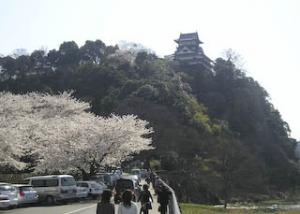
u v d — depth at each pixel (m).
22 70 105.56
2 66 106.25
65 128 42.97
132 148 44.06
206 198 63.59
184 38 125.25
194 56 122.06
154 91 79.44
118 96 80.94
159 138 70.31
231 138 78.31
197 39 124.12
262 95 115.31
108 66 94.50
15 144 38.25
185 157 70.44
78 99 75.94
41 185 28.97
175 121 74.19
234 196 66.94
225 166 66.56
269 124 106.38
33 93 68.75
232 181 66.75
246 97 106.88
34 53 111.25
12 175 42.81
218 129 83.94
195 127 78.19
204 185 65.69
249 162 69.75
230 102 105.88
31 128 47.78
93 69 93.88
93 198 33.09
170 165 69.19
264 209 50.91
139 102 74.19
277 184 83.88
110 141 41.50
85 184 33.00
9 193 24.33
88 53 115.31
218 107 104.06
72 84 91.62
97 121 44.78
